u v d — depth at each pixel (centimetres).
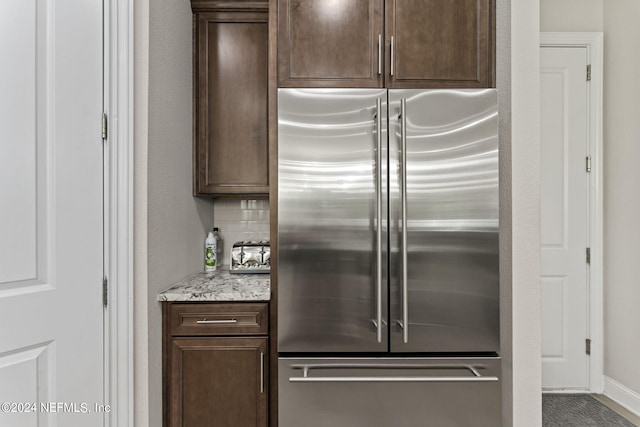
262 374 152
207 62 191
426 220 150
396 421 149
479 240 150
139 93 138
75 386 119
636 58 217
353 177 151
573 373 244
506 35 152
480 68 161
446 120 150
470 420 149
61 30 117
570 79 245
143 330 138
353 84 161
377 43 161
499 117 159
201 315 152
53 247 115
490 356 152
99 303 125
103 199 127
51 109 115
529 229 147
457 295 150
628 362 222
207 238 199
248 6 189
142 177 138
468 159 150
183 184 176
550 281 244
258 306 153
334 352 153
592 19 246
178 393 151
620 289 228
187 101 182
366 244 150
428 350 150
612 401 231
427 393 149
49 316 114
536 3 148
